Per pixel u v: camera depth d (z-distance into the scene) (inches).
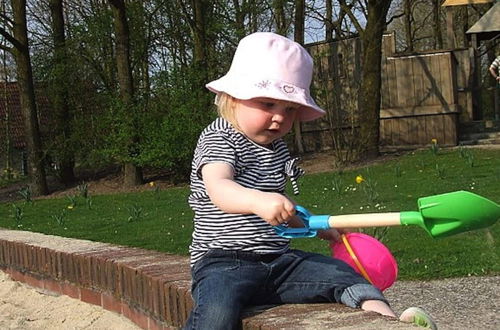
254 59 121.2
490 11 836.6
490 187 412.2
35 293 237.6
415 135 717.3
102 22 812.0
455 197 98.3
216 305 111.3
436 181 462.3
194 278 119.6
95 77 816.9
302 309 116.5
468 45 946.1
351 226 105.7
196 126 659.4
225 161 115.7
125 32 702.5
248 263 117.6
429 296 210.5
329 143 756.0
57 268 225.8
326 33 991.6
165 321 159.2
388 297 212.1
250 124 118.8
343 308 114.7
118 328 186.5
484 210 98.1
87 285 209.3
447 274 233.3
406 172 535.5
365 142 652.7
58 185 756.6
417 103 715.4
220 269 116.5
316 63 762.2
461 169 513.3
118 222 410.9
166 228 367.9
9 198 720.3
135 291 178.4
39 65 784.9
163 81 701.3
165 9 871.1
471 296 208.2
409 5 1157.1
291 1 803.4
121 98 698.2
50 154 748.0
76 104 783.7
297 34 788.6
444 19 1423.5
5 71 1035.9
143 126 681.0
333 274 118.3
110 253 209.9
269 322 110.4
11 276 258.8
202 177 116.6
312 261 121.5
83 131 749.9
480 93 876.0
